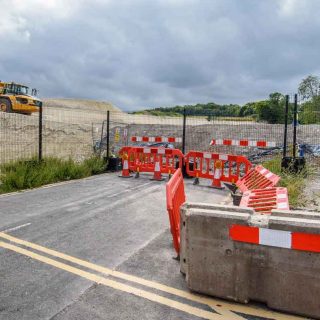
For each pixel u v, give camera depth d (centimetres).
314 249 339
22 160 1224
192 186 1132
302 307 351
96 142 2170
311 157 1559
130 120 4172
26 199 898
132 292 409
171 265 485
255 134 2044
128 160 1304
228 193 1038
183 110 1625
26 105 2427
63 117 3316
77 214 755
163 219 723
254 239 362
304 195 832
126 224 684
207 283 391
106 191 1020
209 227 381
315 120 1593
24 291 410
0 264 486
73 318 356
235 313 363
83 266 482
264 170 885
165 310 371
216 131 2228
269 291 363
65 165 1264
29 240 585
